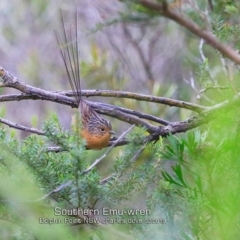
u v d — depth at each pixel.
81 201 5.28
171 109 11.69
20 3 16.31
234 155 4.82
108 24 5.17
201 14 6.50
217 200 4.82
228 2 6.48
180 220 5.52
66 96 7.66
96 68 12.03
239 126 5.03
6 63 15.90
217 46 3.70
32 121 8.69
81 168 5.19
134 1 3.57
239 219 4.79
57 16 15.27
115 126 12.45
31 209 4.86
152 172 5.69
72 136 5.42
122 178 5.63
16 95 7.65
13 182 4.98
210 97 9.23
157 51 13.91
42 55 15.47
